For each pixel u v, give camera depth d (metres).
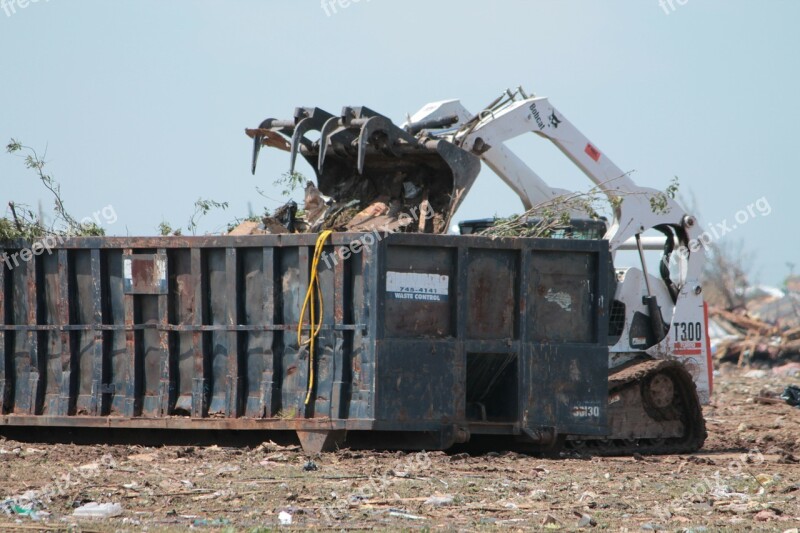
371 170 47.56
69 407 44.44
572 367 42.78
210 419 42.19
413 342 40.56
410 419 40.44
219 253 42.62
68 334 44.50
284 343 41.72
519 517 30.44
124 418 43.38
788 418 64.19
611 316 49.88
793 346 129.75
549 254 42.81
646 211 51.91
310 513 30.16
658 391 48.50
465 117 52.03
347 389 40.53
